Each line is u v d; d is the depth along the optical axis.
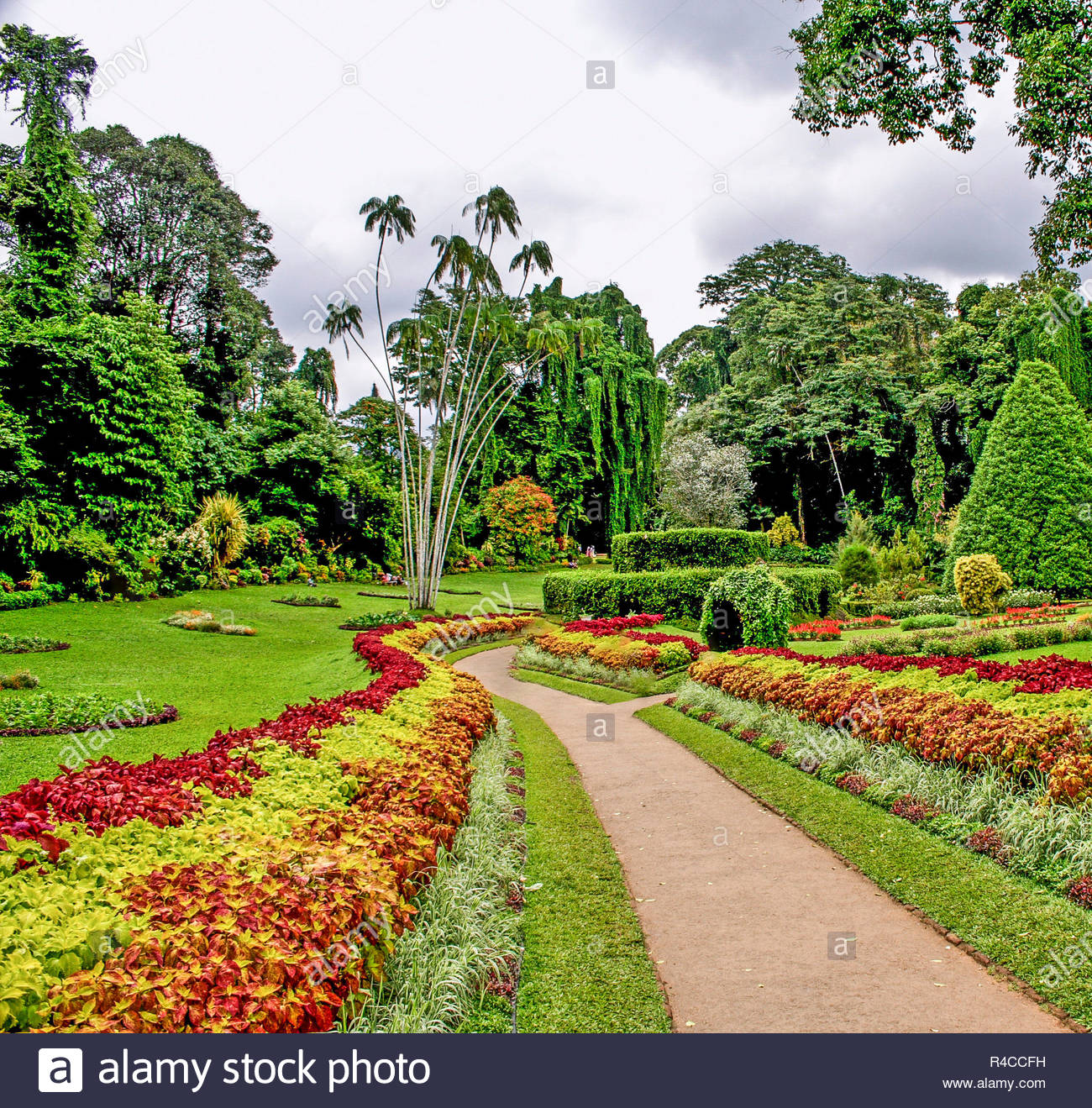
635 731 10.25
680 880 5.25
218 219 34.47
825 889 4.95
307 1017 2.62
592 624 18.75
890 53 10.02
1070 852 4.61
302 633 19.20
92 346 19.78
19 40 20.48
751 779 7.45
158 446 21.36
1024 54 9.10
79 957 2.51
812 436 41.50
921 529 38.59
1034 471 21.75
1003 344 35.28
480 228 24.03
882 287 47.22
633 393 47.81
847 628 20.20
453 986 3.59
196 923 2.77
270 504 31.03
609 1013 3.63
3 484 17.66
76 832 3.58
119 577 19.67
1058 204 10.24
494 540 42.50
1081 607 19.05
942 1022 3.41
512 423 46.56
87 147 31.38
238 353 35.03
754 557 23.89
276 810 4.46
